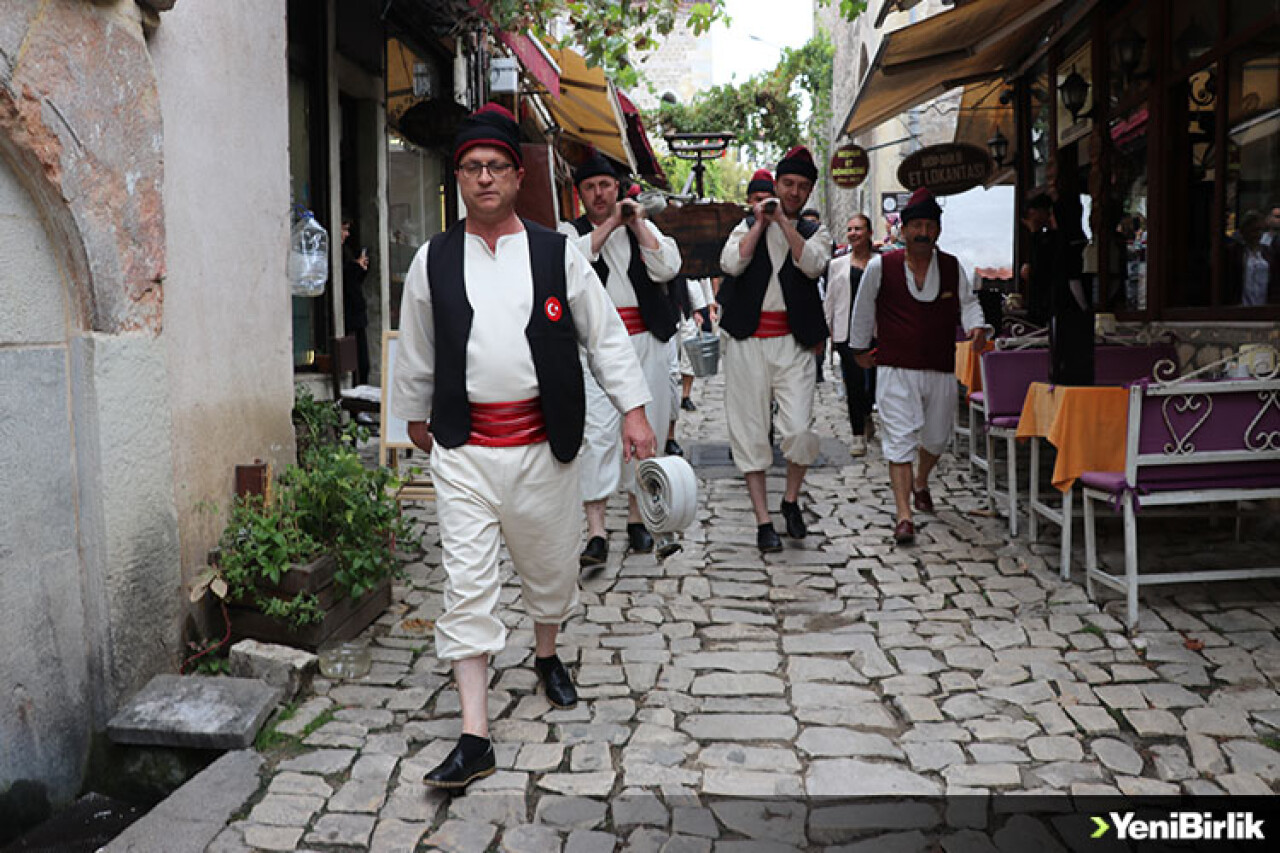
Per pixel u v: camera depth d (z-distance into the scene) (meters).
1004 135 11.35
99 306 3.30
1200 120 6.24
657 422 5.43
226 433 4.28
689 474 4.21
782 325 5.47
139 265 3.49
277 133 4.77
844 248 11.38
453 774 3.03
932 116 16.20
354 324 8.19
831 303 8.12
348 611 4.27
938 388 5.80
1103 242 7.88
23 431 3.09
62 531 3.26
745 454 5.56
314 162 7.60
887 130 18.44
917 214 5.57
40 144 3.03
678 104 25.84
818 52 25.17
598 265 5.30
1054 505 6.25
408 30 9.48
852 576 5.14
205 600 4.03
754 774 3.16
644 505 4.30
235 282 4.37
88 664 3.37
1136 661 3.96
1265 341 5.34
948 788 3.05
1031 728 3.43
